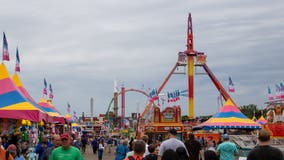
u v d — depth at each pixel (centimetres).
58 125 3272
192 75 6931
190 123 4675
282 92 4459
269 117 4544
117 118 11606
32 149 1483
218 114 2603
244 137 2184
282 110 4309
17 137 1631
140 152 766
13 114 1420
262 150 679
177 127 4484
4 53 1652
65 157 867
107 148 5616
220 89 7006
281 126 2659
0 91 1519
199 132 4312
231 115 2558
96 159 3559
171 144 1012
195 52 6919
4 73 1612
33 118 1441
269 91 4706
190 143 1309
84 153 4528
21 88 1912
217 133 3969
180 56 6894
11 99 1486
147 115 5150
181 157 911
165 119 4541
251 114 10062
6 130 1642
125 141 1591
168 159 762
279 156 672
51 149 1148
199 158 1318
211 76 7144
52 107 2550
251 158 686
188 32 7088
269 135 688
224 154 1336
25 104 1470
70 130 3925
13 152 969
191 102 6812
